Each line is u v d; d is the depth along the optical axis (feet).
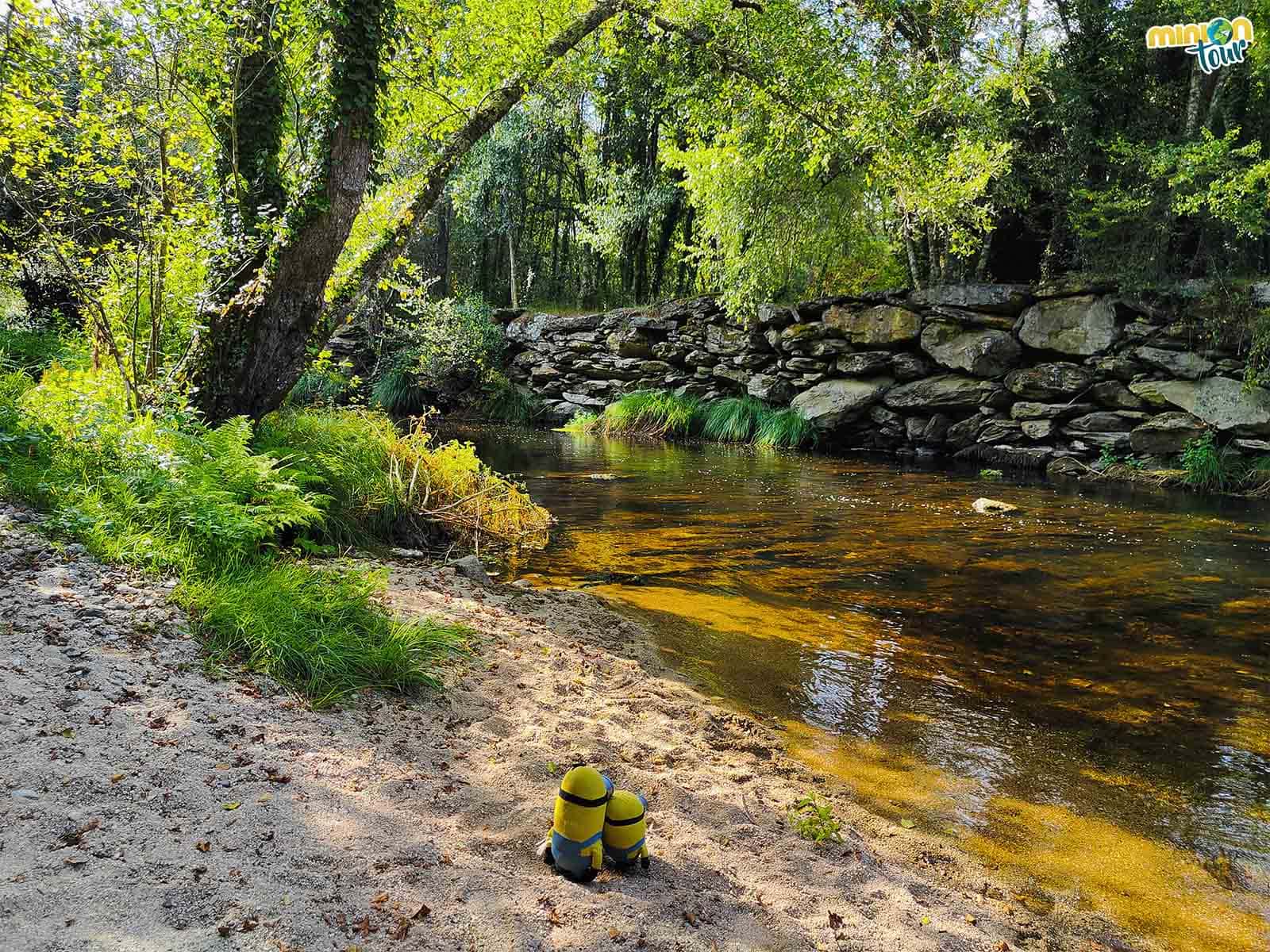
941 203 48.44
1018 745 15.28
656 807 11.26
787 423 65.26
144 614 13.24
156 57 21.74
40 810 8.08
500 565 25.95
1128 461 51.90
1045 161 55.52
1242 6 48.14
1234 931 10.28
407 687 13.66
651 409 73.10
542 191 103.91
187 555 15.72
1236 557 30.22
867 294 63.46
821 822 11.24
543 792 10.98
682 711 15.28
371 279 28.32
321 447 26.53
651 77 44.37
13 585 13.19
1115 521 36.76
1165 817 12.98
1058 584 26.17
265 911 7.25
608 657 17.57
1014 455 57.21
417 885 8.18
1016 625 22.09
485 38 36.06
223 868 7.79
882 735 15.40
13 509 16.02
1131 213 51.34
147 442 18.84
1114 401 53.67
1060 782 13.97
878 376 64.39
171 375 22.48
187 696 11.32
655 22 37.93
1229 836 12.48
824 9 38.37
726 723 15.21
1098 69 56.18
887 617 22.48
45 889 6.93
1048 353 56.70
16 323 35.65
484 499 30.27
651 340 80.33
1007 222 63.98
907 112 38.68
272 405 25.62
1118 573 27.68
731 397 73.77
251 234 25.16
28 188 23.73
